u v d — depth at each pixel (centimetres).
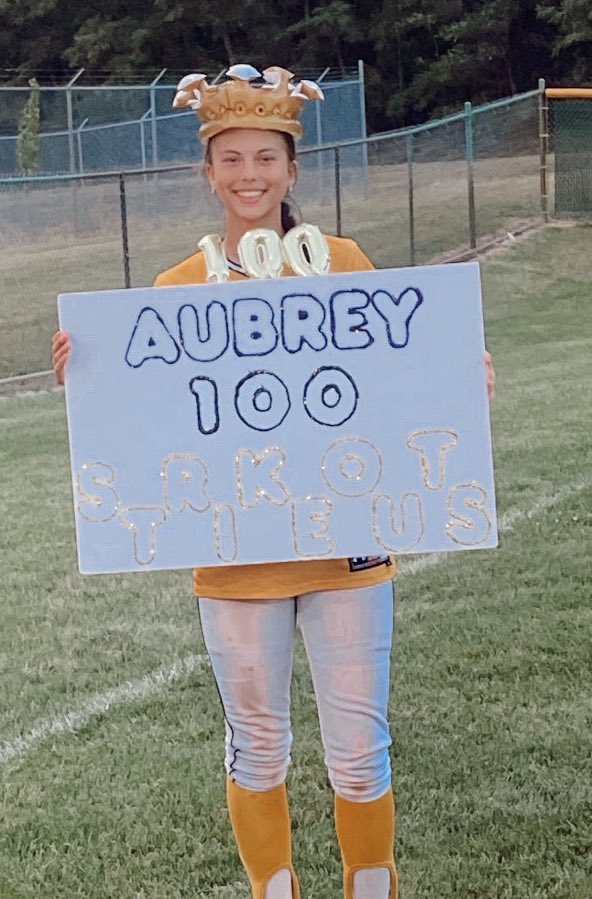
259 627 242
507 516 588
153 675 423
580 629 438
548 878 281
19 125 2769
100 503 246
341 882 284
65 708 396
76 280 1638
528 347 1147
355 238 1741
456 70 4334
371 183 2100
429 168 2089
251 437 245
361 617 242
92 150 2417
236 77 238
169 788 335
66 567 561
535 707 374
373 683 243
